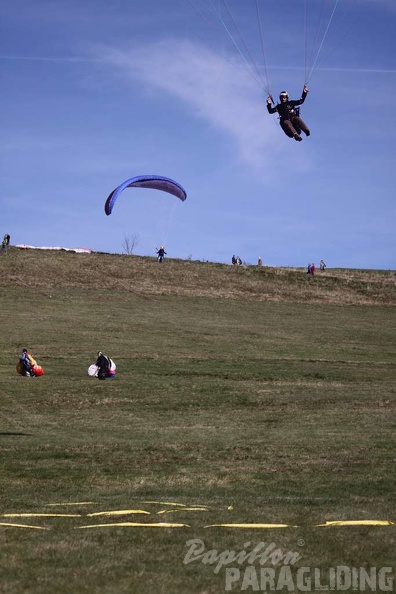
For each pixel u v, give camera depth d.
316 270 187.88
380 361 103.75
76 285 151.62
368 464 43.31
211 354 102.12
